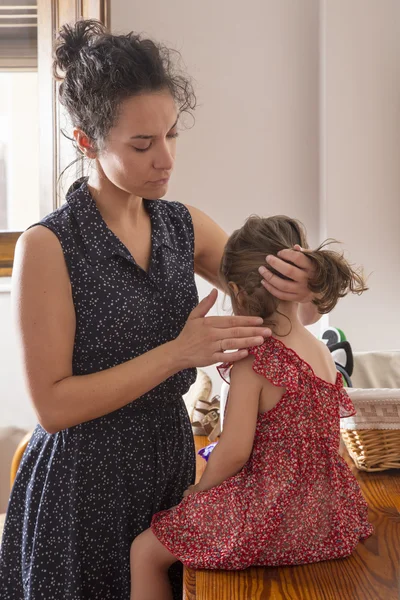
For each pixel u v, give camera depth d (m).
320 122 2.51
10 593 1.32
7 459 2.49
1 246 2.50
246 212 2.57
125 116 1.15
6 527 1.32
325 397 1.27
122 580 1.26
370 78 2.39
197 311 1.21
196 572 1.18
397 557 1.22
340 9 2.38
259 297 1.29
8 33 2.39
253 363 1.24
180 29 2.54
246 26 2.54
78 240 1.23
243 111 2.55
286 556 1.20
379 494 1.50
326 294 1.25
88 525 1.25
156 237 1.32
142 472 1.28
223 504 1.22
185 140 2.56
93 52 1.17
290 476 1.21
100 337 1.23
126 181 1.19
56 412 1.16
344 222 2.41
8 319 2.54
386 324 2.41
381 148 2.40
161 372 1.18
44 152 2.43
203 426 1.93
